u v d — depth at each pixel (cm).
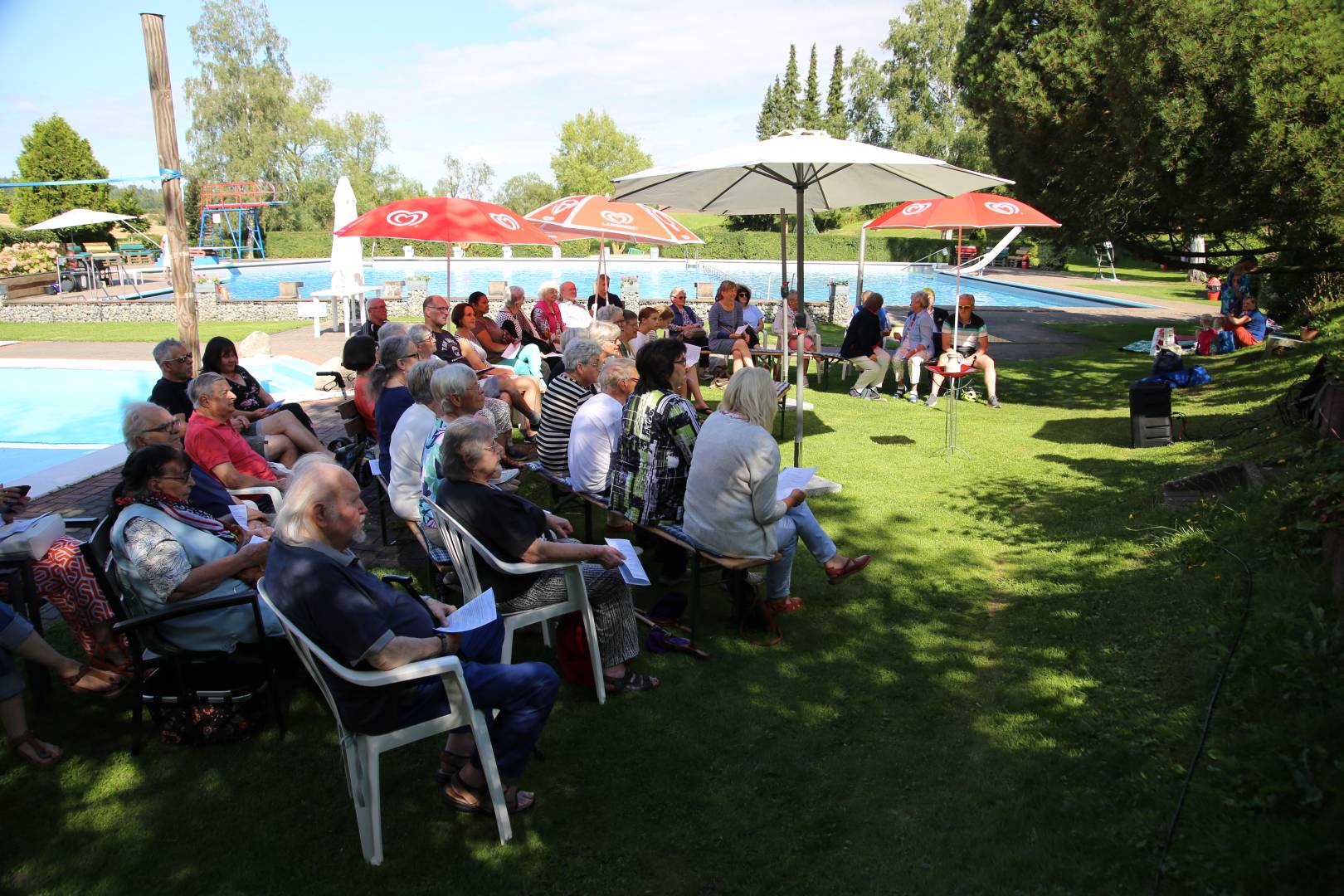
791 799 316
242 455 518
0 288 2050
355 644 271
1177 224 1095
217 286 2094
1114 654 389
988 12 1209
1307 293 1388
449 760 313
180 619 342
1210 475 595
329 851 293
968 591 491
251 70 5322
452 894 273
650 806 314
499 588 362
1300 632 342
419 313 2119
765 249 4238
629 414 456
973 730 351
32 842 296
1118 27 946
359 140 5816
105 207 3494
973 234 3956
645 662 419
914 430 899
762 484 400
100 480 725
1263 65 796
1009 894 260
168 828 304
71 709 378
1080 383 1189
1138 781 297
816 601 482
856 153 550
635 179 575
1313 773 269
